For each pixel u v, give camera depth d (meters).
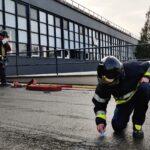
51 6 31.72
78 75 14.01
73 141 4.91
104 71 4.70
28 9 27.50
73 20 37.00
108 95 5.07
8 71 23.81
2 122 6.32
